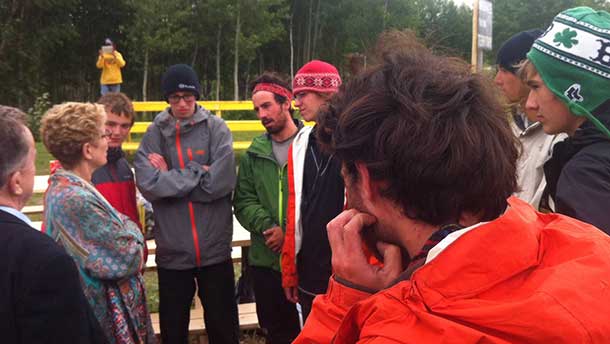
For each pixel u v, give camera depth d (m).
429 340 0.68
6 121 1.65
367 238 0.93
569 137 1.52
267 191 3.06
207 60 32.09
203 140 3.15
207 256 3.06
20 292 1.52
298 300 2.82
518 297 0.70
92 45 29.33
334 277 0.92
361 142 0.80
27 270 1.53
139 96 30.39
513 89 2.32
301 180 2.72
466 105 0.80
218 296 3.16
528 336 0.66
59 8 25.06
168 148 3.15
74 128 2.26
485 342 0.66
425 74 0.82
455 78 0.82
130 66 29.81
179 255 3.03
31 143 1.71
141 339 2.40
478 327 0.68
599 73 1.37
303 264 2.74
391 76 0.83
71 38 25.36
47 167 9.54
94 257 2.20
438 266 0.72
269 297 3.14
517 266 0.72
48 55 25.78
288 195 2.80
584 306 0.69
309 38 35.88
